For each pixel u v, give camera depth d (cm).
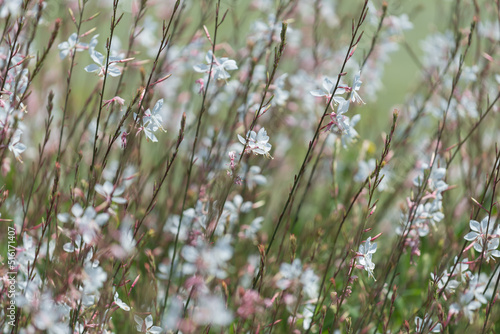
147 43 455
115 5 268
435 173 335
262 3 465
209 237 296
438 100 514
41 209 360
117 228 300
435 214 330
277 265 338
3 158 301
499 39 477
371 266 291
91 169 276
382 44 511
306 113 508
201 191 352
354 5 607
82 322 273
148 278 298
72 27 514
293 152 555
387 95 847
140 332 269
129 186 366
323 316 295
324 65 533
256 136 282
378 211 446
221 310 226
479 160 456
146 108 314
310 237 403
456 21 439
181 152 477
